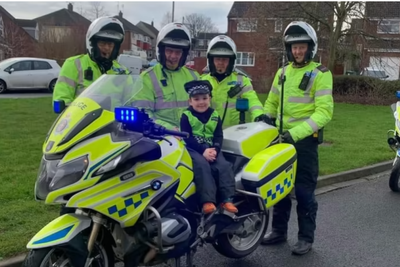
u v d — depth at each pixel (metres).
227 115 4.77
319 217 6.05
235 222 4.03
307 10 23.77
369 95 23.02
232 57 4.70
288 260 4.66
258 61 29.55
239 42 38.94
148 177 3.20
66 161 2.94
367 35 23.91
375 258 4.78
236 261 4.61
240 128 4.39
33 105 15.60
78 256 3.03
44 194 2.95
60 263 3.12
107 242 3.34
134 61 15.88
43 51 38.31
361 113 18.12
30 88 21.28
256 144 4.27
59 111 3.48
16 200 5.54
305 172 4.75
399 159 7.30
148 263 3.38
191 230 3.59
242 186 4.07
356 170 8.30
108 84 3.31
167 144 3.46
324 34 24.45
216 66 4.71
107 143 3.02
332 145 10.66
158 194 3.25
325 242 5.18
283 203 4.99
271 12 25.30
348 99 23.08
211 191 3.60
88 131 3.00
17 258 4.06
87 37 4.38
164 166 3.29
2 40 40.00
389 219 6.05
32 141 9.23
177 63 4.34
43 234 3.02
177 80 4.39
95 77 4.43
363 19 23.84
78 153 2.96
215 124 3.95
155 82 4.29
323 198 6.95
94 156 2.97
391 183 7.30
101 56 4.43
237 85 4.78
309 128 4.44
